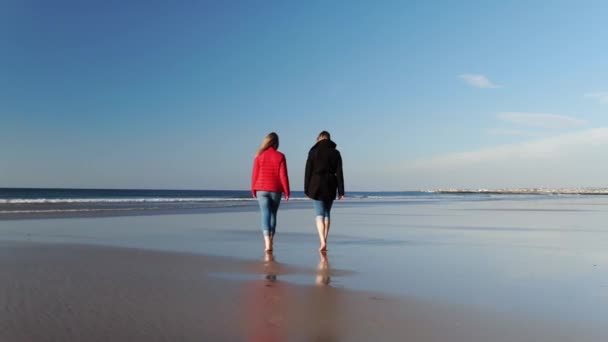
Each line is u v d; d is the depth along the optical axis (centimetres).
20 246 752
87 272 529
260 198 739
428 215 1819
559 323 354
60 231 1045
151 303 395
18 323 330
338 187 740
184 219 1492
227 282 488
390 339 315
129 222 1342
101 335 310
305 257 675
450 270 576
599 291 467
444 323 351
